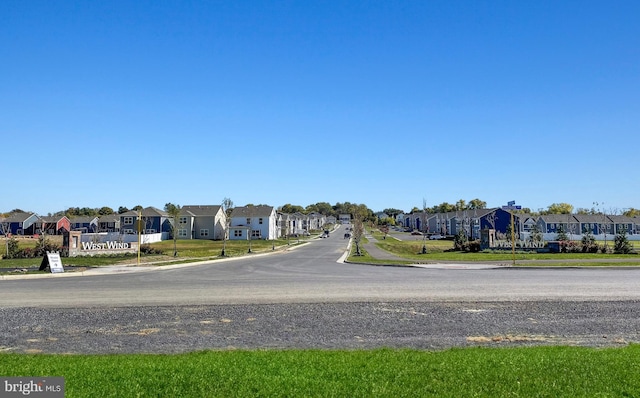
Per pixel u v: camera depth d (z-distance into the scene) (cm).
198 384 675
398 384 676
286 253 5509
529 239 5344
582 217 9106
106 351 972
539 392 646
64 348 1001
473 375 717
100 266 3319
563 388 663
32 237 8456
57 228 9969
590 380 695
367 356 852
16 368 772
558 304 1527
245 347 999
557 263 3133
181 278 2481
